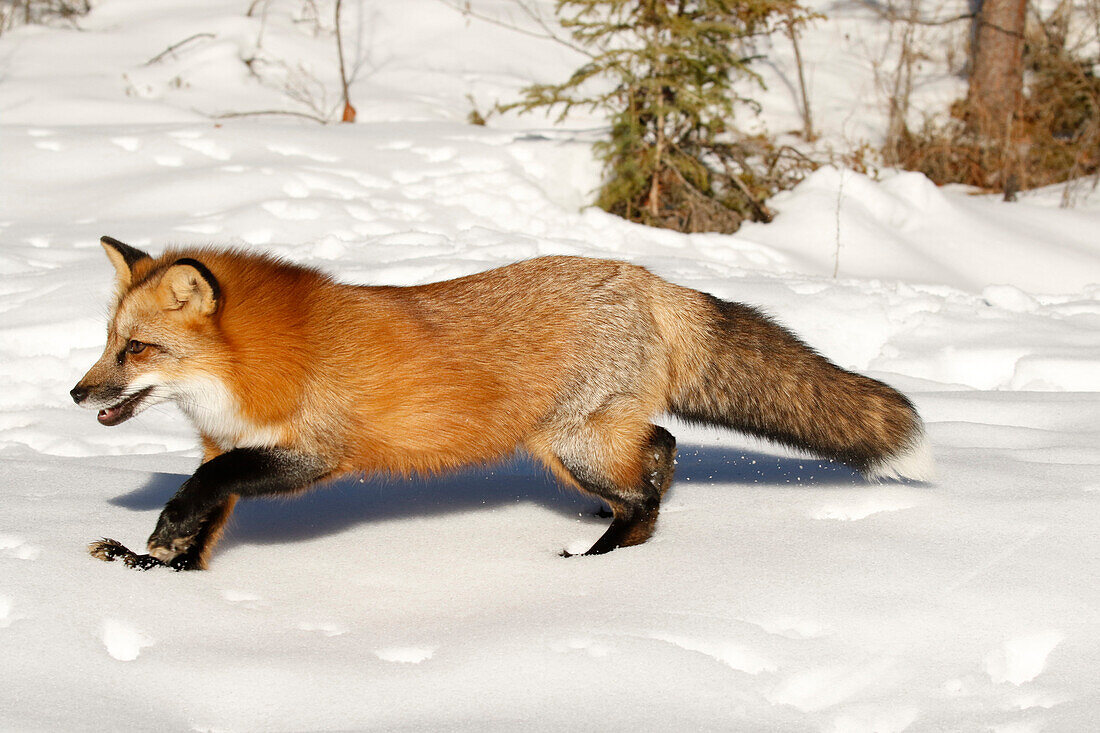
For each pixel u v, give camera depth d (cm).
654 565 367
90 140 1245
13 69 1697
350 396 393
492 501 467
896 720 279
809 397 455
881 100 1831
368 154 1283
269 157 1249
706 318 462
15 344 705
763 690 287
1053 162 1589
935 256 1184
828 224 1216
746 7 1309
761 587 341
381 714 278
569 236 1110
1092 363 677
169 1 2031
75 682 285
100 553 365
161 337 386
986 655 304
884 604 327
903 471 436
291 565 381
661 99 1284
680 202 1302
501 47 1927
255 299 394
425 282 810
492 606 340
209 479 374
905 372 717
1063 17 1816
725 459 524
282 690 287
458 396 405
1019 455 481
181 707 281
